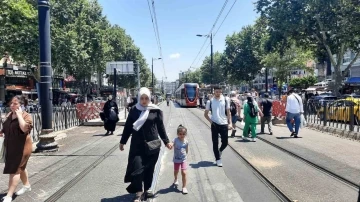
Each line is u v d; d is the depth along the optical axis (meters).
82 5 43.84
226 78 74.56
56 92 54.00
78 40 42.06
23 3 22.50
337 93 29.52
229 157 9.26
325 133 14.33
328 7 26.38
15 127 5.57
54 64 39.00
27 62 32.78
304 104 17.92
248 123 12.20
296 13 27.58
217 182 6.70
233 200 5.61
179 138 6.23
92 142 12.23
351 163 8.16
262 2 29.05
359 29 25.36
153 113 5.41
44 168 7.89
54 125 15.86
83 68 47.03
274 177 6.95
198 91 47.25
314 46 31.66
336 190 6.03
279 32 29.53
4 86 43.31
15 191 6.09
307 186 6.29
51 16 37.31
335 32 27.02
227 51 58.81
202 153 9.80
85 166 8.05
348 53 47.84
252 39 54.78
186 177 6.53
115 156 9.39
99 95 67.88
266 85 42.88
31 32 27.48
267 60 42.06
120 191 6.11
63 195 5.90
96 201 5.59
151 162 5.35
